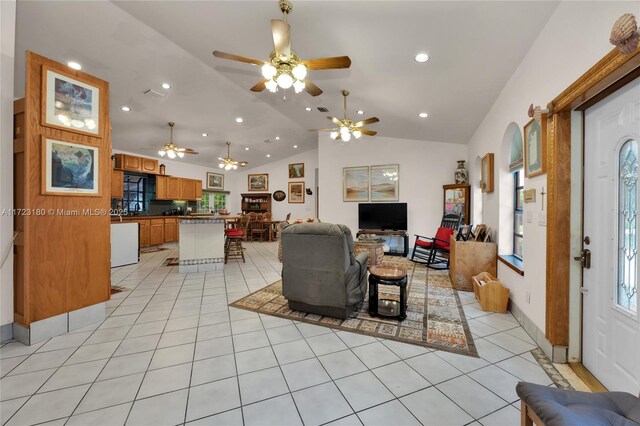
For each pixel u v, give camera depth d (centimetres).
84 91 252
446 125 483
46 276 231
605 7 145
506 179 338
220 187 1023
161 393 165
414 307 309
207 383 175
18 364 194
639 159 143
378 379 180
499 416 148
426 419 145
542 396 101
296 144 873
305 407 154
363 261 305
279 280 427
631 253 150
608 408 99
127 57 360
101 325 260
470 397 162
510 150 332
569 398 104
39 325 227
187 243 473
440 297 343
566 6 183
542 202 218
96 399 160
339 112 516
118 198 701
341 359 204
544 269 215
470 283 367
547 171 203
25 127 218
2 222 221
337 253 264
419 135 590
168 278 436
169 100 497
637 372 145
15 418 144
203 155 852
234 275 456
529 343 227
